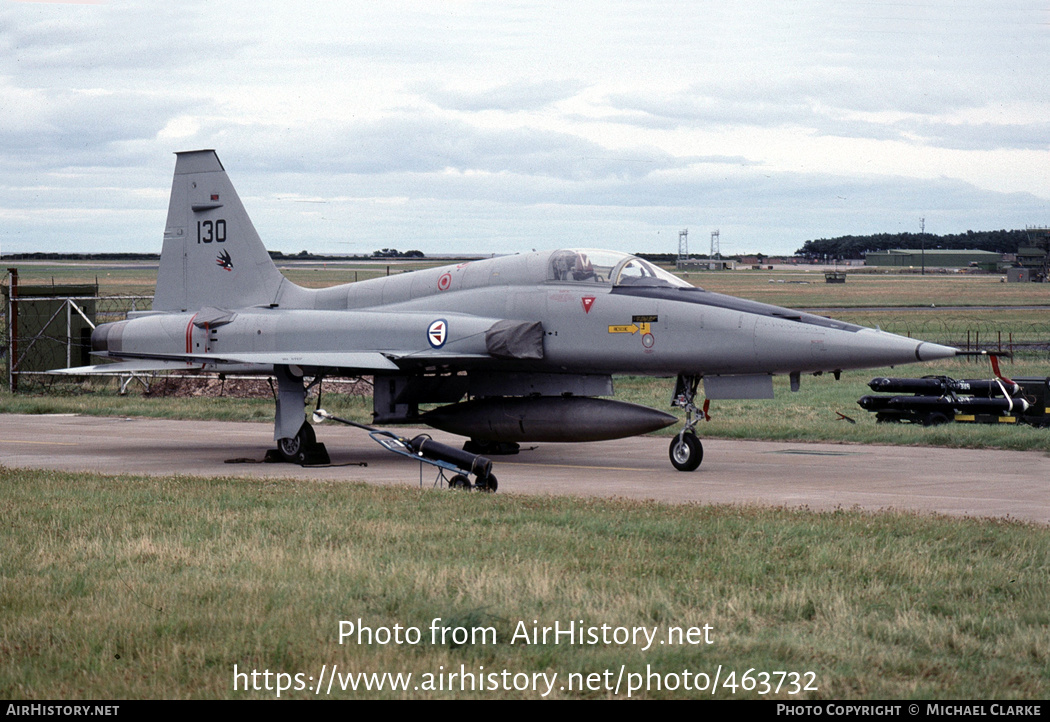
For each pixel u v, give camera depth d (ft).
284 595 25.95
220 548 31.32
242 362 58.80
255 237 71.36
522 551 30.86
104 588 26.84
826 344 51.55
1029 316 238.68
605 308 57.36
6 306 113.60
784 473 54.24
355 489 44.11
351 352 61.41
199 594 26.13
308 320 64.44
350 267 653.71
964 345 151.94
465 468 45.19
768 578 28.09
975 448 64.85
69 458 62.59
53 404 97.35
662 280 58.29
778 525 34.99
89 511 38.17
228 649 22.04
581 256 59.98
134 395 109.50
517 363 60.23
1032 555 30.50
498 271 62.39
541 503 39.91
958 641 22.77
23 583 27.17
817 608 25.27
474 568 28.43
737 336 53.42
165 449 67.92
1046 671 21.12
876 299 340.80
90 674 20.97
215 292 72.38
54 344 117.60
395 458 63.72
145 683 20.47
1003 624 23.99
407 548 31.30
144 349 70.90
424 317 61.67
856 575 28.19
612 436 57.52
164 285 73.97
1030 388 71.67
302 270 584.81
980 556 30.37
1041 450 63.46
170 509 38.60
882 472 54.34
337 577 27.61
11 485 45.34
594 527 34.83
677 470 55.93
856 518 36.63
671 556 30.53
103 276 547.08
